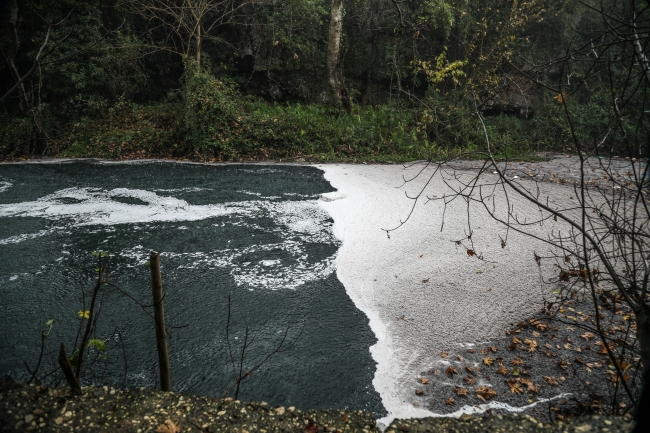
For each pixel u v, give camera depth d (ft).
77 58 62.28
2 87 62.95
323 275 24.79
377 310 20.97
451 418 10.48
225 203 38.24
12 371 16.60
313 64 73.87
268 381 16.15
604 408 13.92
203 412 10.43
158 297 11.50
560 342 18.02
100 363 17.12
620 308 20.16
